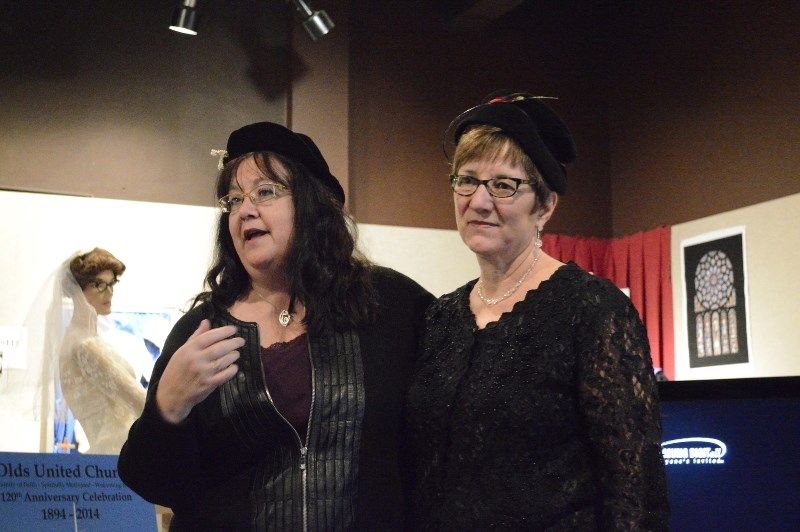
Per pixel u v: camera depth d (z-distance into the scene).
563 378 1.69
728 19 5.50
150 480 1.80
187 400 1.73
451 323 1.92
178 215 5.12
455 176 1.88
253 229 1.96
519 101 1.91
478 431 1.72
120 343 4.83
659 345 5.78
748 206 5.24
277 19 5.59
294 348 1.95
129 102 5.20
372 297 2.04
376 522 1.84
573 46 6.48
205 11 5.43
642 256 5.99
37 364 4.47
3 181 4.88
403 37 5.98
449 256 5.82
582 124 6.44
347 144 5.59
